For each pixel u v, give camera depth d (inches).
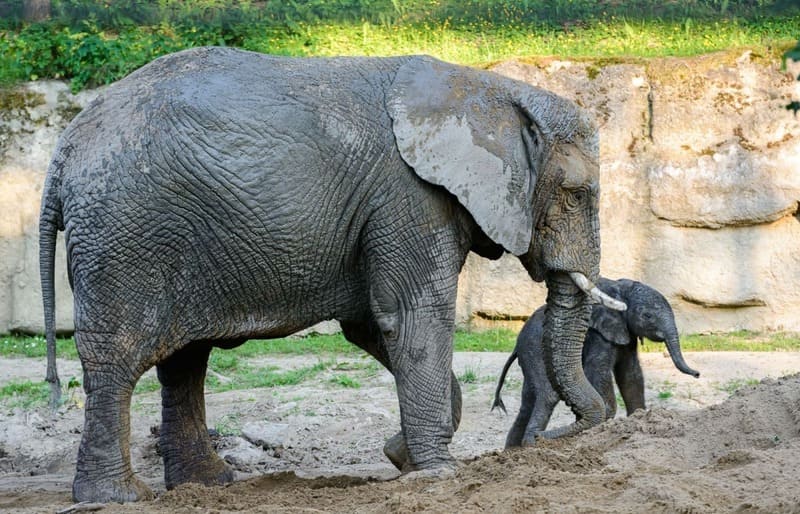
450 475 432.1
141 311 431.5
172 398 492.7
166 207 426.6
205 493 429.4
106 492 430.6
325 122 436.1
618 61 921.5
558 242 471.5
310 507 402.9
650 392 681.6
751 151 898.1
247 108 431.2
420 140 439.2
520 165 452.1
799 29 1027.9
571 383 486.0
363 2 1093.1
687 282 901.8
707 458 410.9
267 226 430.6
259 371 780.6
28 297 917.2
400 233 442.6
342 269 450.0
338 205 438.6
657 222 906.1
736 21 1048.2
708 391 680.4
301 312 454.6
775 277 898.7
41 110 933.8
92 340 431.5
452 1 1099.3
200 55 446.0
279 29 1055.0
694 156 904.3
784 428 419.2
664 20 1061.1
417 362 446.6
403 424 451.8
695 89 908.0
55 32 998.4
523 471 394.6
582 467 410.6
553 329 484.1
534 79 922.7
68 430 667.4
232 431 645.9
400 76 449.4
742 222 897.5
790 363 737.6
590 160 468.4
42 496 471.5
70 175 433.4
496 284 909.2
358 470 534.9
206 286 437.4
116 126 431.5
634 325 569.0
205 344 482.0
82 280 431.2
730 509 341.1
